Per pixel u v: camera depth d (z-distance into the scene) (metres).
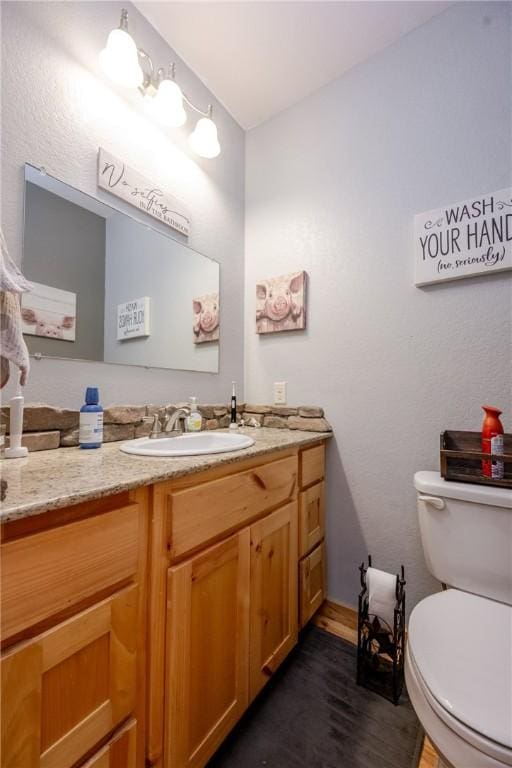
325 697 1.09
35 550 0.52
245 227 1.88
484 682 0.65
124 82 1.17
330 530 1.53
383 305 1.43
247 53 1.48
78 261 1.12
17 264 0.97
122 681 0.64
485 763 0.55
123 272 1.26
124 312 1.26
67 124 1.09
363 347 1.48
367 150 1.50
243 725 1.00
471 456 1.07
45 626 0.53
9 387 0.95
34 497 0.54
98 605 0.60
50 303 1.05
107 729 0.61
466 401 1.25
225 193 1.76
